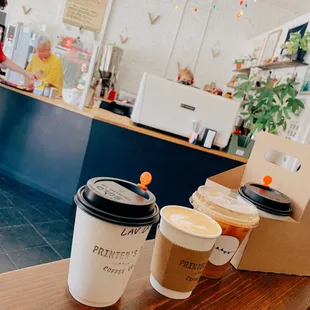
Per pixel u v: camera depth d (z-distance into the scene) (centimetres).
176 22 457
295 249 72
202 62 468
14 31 367
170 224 52
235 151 261
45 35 354
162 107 246
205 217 58
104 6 447
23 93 294
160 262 53
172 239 51
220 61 469
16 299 43
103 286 45
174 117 247
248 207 65
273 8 454
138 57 464
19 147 312
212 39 463
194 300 54
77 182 283
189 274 52
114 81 442
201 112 247
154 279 55
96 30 452
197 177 276
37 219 244
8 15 463
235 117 247
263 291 64
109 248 43
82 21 450
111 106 371
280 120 254
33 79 303
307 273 75
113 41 459
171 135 261
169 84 244
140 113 247
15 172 315
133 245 45
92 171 280
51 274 51
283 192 79
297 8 439
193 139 247
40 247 207
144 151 275
